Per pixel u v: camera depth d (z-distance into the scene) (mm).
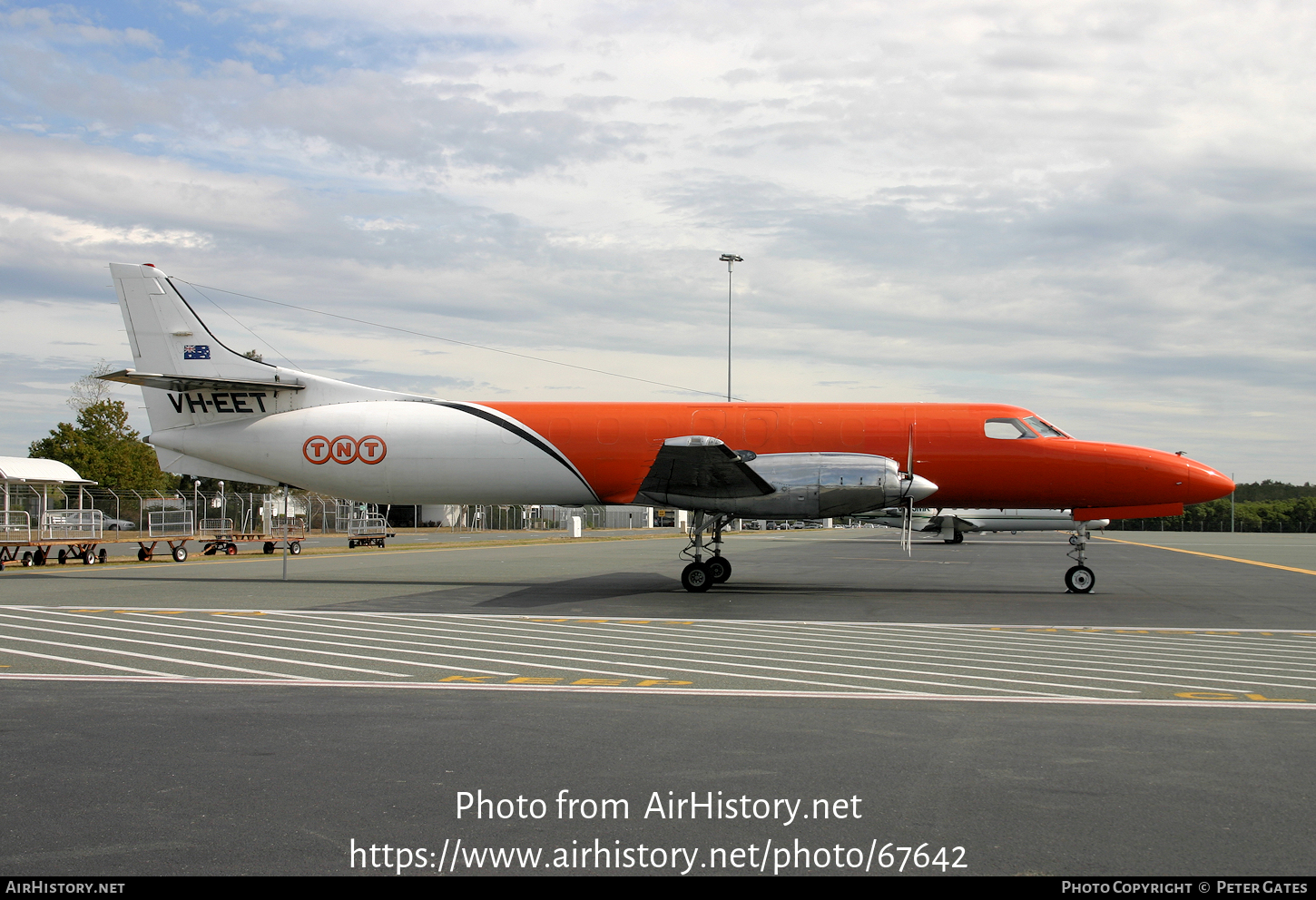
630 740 6953
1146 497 19094
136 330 22219
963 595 18453
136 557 33875
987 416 19547
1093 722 7539
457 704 8148
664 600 17250
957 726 7414
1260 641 12266
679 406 20484
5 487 28188
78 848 4859
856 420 19672
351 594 18234
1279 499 127625
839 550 41312
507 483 20859
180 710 7879
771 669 9969
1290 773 6176
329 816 5371
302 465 21547
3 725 7352
